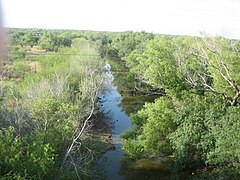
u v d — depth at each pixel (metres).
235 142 13.83
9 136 12.33
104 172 17.92
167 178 19.81
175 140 16.95
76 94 25.19
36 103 16.02
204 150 15.51
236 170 13.60
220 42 21.94
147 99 39.81
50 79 26.64
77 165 14.00
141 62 36.19
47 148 12.07
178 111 17.61
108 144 25.36
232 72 19.30
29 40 54.53
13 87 23.31
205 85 19.20
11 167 11.10
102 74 33.16
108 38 75.88
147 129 18.89
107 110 35.31
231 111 15.48
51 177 12.56
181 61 23.92
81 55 32.66
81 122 22.38
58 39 59.56
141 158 21.50
